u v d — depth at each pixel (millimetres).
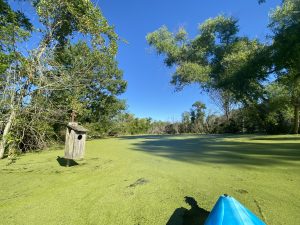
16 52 6078
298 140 11352
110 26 7379
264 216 2551
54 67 7820
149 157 6863
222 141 12102
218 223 1806
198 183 3836
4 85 6426
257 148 8312
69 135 5602
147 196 3291
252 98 14477
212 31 19578
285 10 11328
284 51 10703
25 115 7355
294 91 16109
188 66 20016
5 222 2643
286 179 3949
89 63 9398
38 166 5680
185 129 34594
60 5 7273
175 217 2623
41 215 2805
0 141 6730
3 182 4207
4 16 6145
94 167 5438
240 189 3467
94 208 2963
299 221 2434
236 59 14711
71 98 8953
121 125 22047
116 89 18828
